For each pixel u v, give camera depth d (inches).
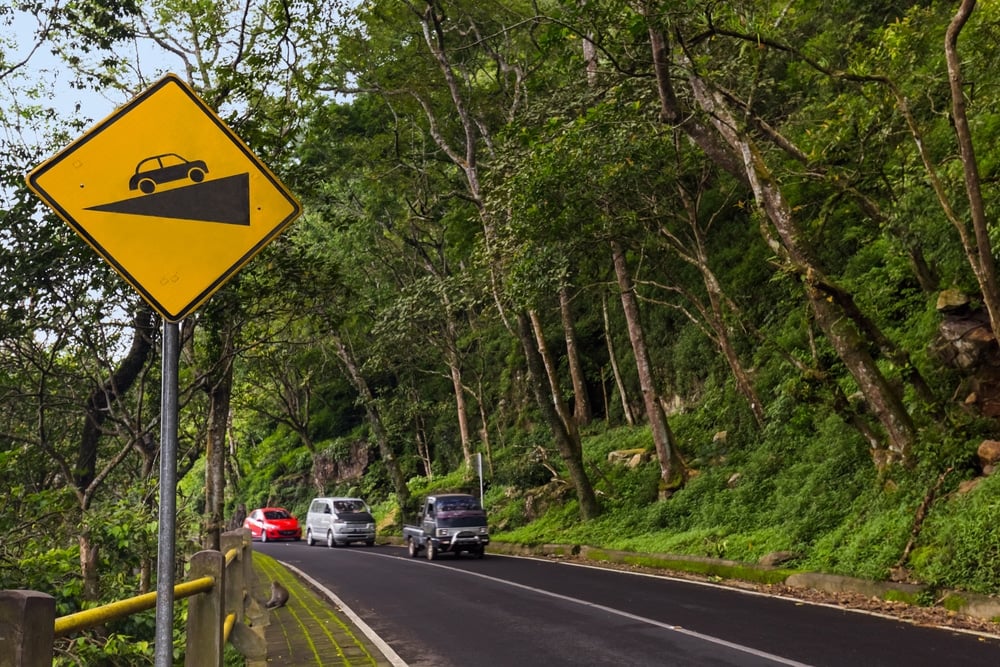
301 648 380.8
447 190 1216.8
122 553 356.2
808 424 807.1
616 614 467.8
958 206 576.4
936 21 643.5
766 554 633.0
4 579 301.3
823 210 718.5
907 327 757.3
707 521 808.3
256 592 275.9
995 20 550.6
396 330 1344.7
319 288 576.7
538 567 791.7
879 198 763.4
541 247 794.2
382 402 1590.8
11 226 442.3
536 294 813.9
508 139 824.3
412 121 1122.0
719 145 636.7
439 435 1752.0
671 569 709.3
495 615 480.4
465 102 1055.0
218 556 170.7
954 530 492.1
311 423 2203.5
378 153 1166.3
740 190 1127.0
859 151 672.4
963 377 621.9
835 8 823.1
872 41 681.6
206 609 168.4
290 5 512.7
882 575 504.7
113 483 681.0
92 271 459.8
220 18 530.6
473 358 1716.3
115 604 110.8
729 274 1086.4
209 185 125.3
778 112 892.6
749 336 984.9
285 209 128.3
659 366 1205.1
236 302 543.5
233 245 125.1
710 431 993.5
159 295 120.3
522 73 1011.3
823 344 880.9
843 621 423.2
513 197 759.1
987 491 504.4
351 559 1009.5
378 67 1000.9
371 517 1409.9
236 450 2357.3
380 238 1429.6
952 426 569.3
